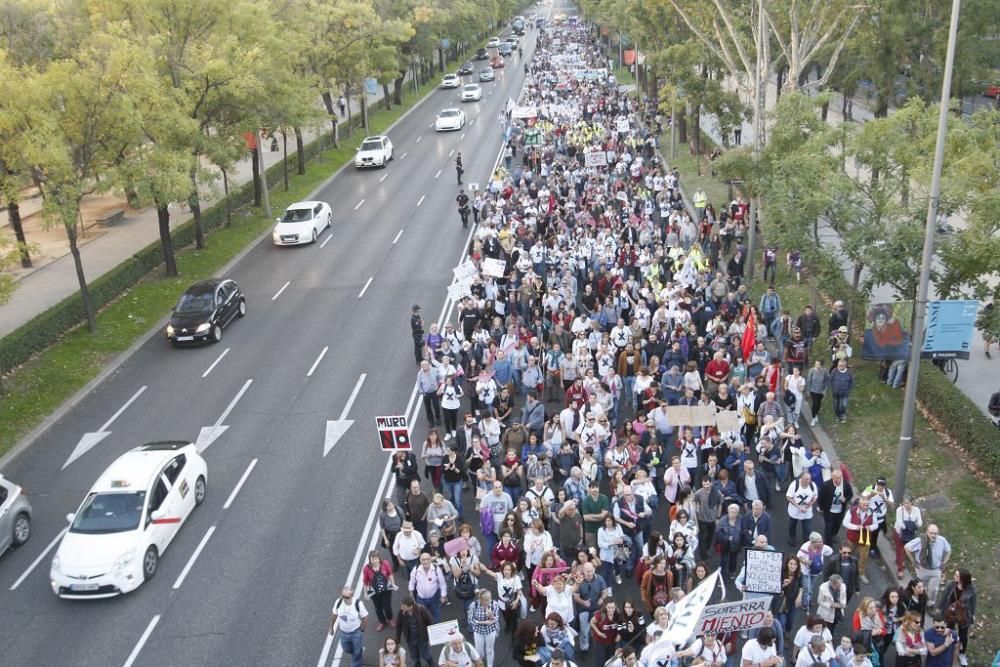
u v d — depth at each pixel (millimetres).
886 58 41281
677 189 45250
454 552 15969
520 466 19047
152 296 36562
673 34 55312
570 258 32406
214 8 38000
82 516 18797
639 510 17453
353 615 14883
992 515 18734
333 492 21906
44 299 36594
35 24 33719
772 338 27453
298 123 51406
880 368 24984
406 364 29359
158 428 25844
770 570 14430
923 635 14102
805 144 27047
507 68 118438
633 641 14508
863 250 22766
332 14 62719
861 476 21188
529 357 24094
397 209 49875
